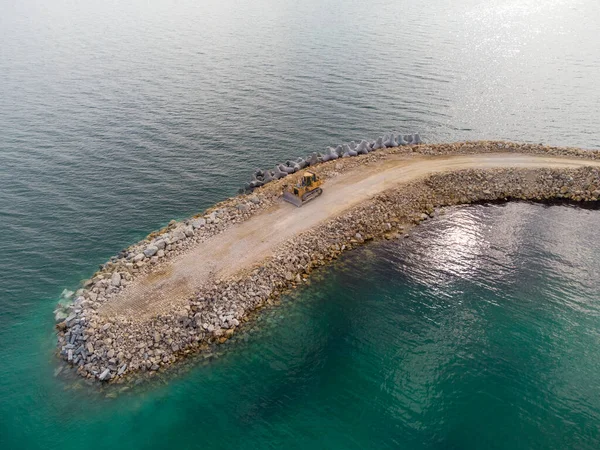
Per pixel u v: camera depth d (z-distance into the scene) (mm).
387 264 44250
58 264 45250
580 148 65875
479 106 80938
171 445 28594
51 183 59125
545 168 56344
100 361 33500
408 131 73062
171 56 115500
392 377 33031
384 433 29219
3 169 62094
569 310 38312
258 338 36375
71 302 39844
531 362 33781
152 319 35812
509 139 69812
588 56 105125
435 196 53469
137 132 73438
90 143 69688
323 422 29953
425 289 41156
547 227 49000
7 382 32781
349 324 37625
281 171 57469
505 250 45719
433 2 179125
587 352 34469
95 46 126188
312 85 92562
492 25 137750
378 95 86562
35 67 106312
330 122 76625
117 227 50938
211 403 31328
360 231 47938
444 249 46031
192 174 61719
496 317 37906
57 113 80312
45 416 30469
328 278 42531
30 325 37875
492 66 100312
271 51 117812
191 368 33875
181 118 78688
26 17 169500
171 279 40156
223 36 136375
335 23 147875
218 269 41219
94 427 29797
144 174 61594
